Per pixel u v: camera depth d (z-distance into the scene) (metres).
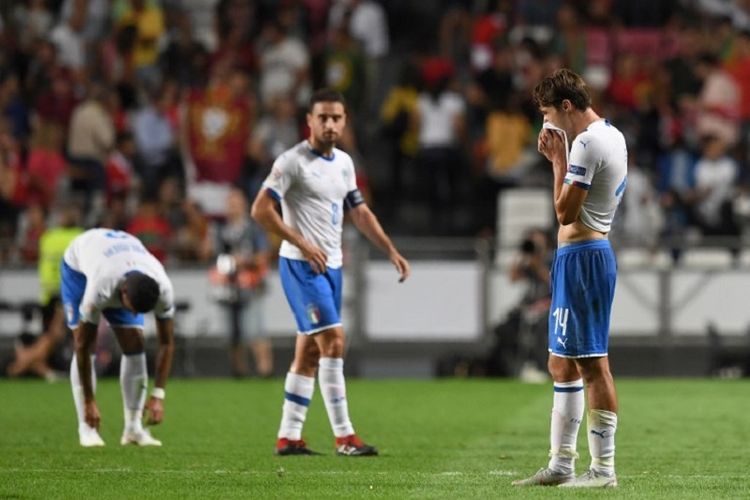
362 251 68.44
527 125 80.50
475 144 82.12
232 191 69.25
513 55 82.81
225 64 78.81
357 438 35.84
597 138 27.67
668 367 68.25
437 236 81.12
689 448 37.56
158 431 42.09
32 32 85.88
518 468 32.81
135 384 37.50
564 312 28.27
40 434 40.78
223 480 30.23
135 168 78.56
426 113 80.25
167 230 69.06
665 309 68.50
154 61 84.75
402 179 81.88
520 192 73.75
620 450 37.09
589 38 86.44
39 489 28.80
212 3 92.38
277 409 49.41
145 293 33.62
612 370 68.62
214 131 76.69
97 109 76.81
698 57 83.12
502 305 68.12
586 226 28.20
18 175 76.00
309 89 82.69
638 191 73.00
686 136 81.00
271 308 68.06
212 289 66.25
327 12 89.12
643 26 90.94
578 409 28.81
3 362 66.25
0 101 80.75
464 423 44.94
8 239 71.62
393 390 58.28
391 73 92.50
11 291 67.88
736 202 73.94
